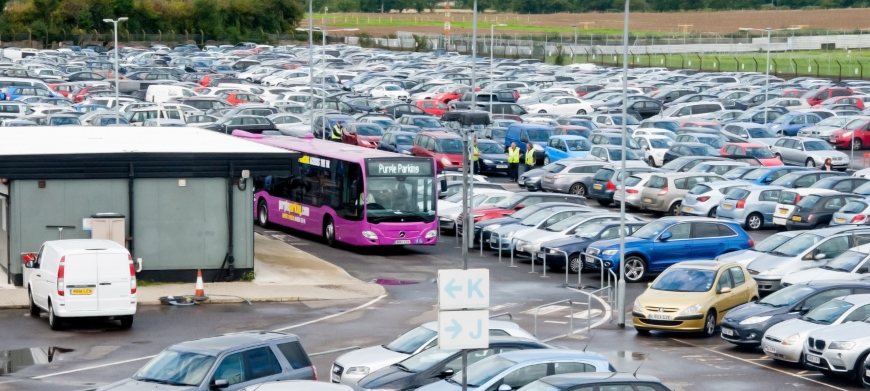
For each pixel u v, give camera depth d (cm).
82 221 5372
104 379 3741
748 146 9706
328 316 4906
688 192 7875
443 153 9562
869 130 11619
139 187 5441
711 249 5981
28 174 5259
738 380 3872
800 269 5362
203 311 4969
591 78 17338
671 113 13125
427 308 5112
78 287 4416
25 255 5122
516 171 9588
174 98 12281
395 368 3338
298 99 13788
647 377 2809
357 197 6469
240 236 5588
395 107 13175
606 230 6141
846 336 3856
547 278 5947
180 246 5506
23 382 3681
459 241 7106
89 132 6844
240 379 3059
